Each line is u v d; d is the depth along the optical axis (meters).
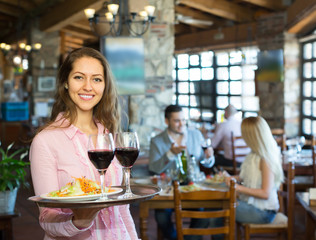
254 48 9.80
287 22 8.73
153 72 7.31
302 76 8.80
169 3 7.37
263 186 3.71
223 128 6.30
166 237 4.28
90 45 14.57
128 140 1.76
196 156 4.68
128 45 6.98
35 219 5.76
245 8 9.95
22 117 12.77
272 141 3.74
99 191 1.61
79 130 1.89
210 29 11.16
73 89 1.88
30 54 11.90
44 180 1.77
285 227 3.80
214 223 4.03
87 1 7.89
